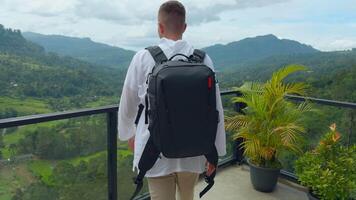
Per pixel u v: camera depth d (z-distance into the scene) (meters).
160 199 1.59
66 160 2.30
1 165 1.96
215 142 1.56
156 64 1.45
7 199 2.03
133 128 1.65
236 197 3.28
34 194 2.16
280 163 3.38
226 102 3.61
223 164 4.05
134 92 1.51
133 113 1.58
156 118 1.36
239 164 4.14
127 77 1.52
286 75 3.38
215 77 1.44
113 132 2.58
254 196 3.32
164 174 1.51
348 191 2.57
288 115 3.25
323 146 2.85
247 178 3.75
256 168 3.36
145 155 1.47
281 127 3.09
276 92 3.28
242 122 3.38
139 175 1.51
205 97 1.38
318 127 3.22
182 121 1.36
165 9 1.54
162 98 1.34
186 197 1.68
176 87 1.34
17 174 2.04
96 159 2.52
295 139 3.11
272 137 3.22
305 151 3.20
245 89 3.48
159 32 1.60
